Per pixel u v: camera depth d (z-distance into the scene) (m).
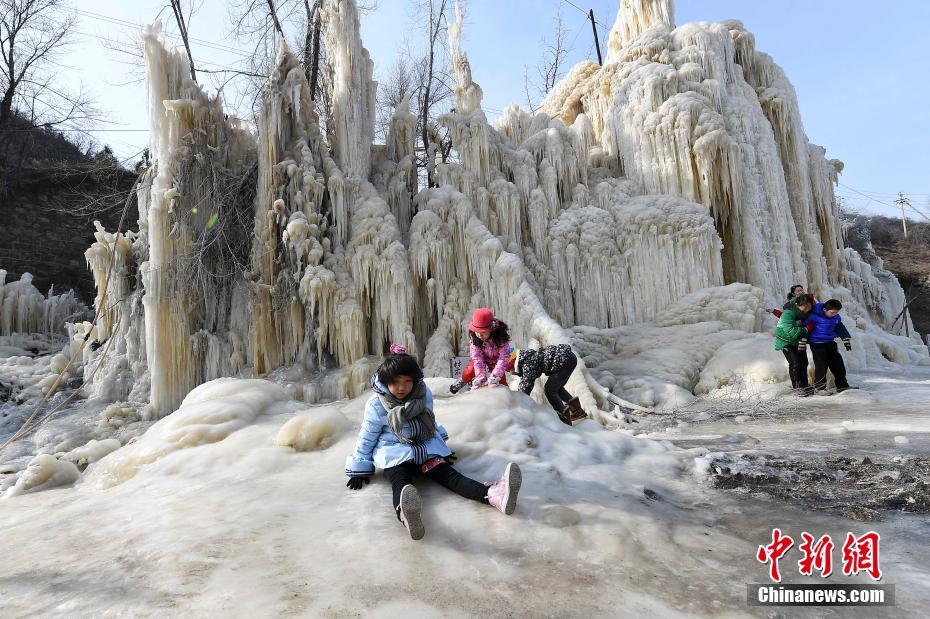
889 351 12.00
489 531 2.30
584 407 7.13
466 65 15.27
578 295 11.81
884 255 39.81
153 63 10.49
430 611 1.67
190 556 2.09
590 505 2.62
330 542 2.20
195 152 10.66
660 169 12.41
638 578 1.92
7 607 1.76
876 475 3.22
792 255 12.85
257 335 9.92
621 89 13.45
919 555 2.11
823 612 1.69
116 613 1.68
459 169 12.36
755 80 14.69
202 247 10.29
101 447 5.57
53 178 17.84
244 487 3.01
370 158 12.82
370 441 2.86
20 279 15.97
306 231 10.09
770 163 12.67
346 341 9.86
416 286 10.93
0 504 3.58
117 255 10.78
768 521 2.56
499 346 4.54
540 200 12.27
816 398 7.23
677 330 10.40
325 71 13.62
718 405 7.16
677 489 3.11
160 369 9.48
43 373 10.87
